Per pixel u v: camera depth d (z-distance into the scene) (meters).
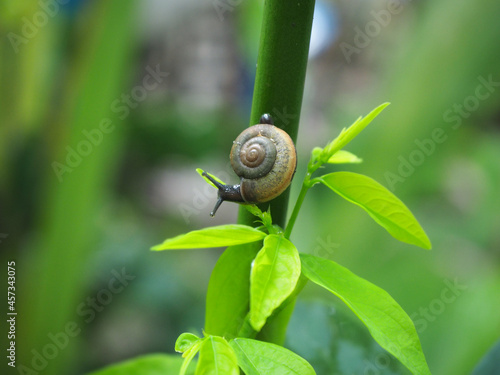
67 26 0.47
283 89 0.21
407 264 0.44
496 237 0.60
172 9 0.92
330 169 0.58
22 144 0.51
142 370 0.23
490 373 0.23
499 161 0.66
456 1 0.41
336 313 0.26
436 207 0.71
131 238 0.74
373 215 0.21
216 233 0.19
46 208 0.43
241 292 0.21
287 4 0.20
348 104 0.77
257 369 0.18
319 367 0.25
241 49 0.92
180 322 0.65
